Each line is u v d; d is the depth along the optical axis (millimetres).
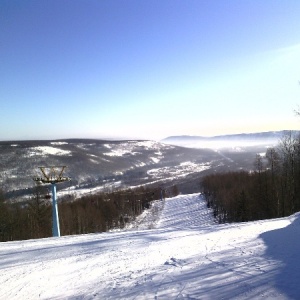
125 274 7965
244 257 8570
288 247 9500
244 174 78062
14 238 32625
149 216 69938
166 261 8969
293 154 36844
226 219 54844
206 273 7336
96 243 12875
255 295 5707
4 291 7293
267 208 44000
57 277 8117
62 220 40125
